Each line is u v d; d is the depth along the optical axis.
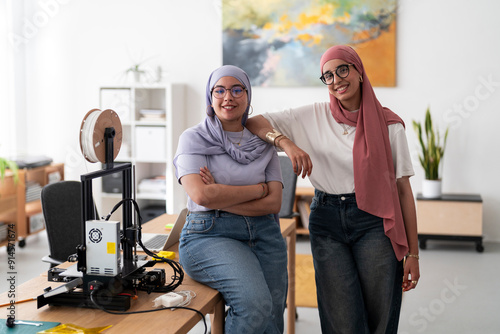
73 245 2.85
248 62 5.99
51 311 1.75
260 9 5.90
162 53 6.23
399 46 5.71
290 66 5.90
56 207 2.79
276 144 2.20
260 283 1.90
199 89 6.19
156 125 6.01
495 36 5.54
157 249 2.51
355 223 2.25
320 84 5.87
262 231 2.10
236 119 2.20
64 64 6.45
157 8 6.20
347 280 2.31
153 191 6.02
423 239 5.45
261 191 2.10
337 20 5.76
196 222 2.07
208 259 1.97
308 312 3.83
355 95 2.29
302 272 4.30
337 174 2.29
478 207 5.31
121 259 1.99
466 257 5.18
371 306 2.33
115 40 6.32
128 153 6.05
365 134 2.21
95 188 6.09
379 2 5.66
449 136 5.70
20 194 5.43
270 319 1.90
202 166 2.09
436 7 5.61
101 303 1.75
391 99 5.78
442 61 5.65
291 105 5.98
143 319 1.68
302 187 6.00
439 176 5.73
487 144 5.65
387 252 2.23
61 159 6.55
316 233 2.35
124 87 5.94
